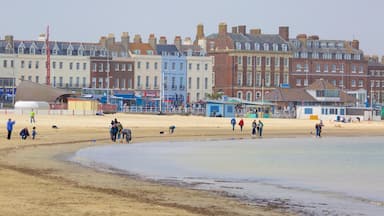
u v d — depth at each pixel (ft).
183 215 159.43
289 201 194.49
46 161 281.95
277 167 294.87
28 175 225.35
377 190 224.12
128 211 160.25
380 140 510.58
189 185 224.12
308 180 249.34
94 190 196.03
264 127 652.48
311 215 172.14
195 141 456.04
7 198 172.45
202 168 284.00
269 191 215.10
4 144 360.89
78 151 343.67
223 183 233.35
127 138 422.82
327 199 201.87
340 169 291.38
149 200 181.57
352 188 228.84
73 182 213.87
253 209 175.63
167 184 224.12
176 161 311.06
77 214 154.10
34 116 610.65
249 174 265.34
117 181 223.92
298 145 440.04
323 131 622.54
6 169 239.71
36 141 392.06
